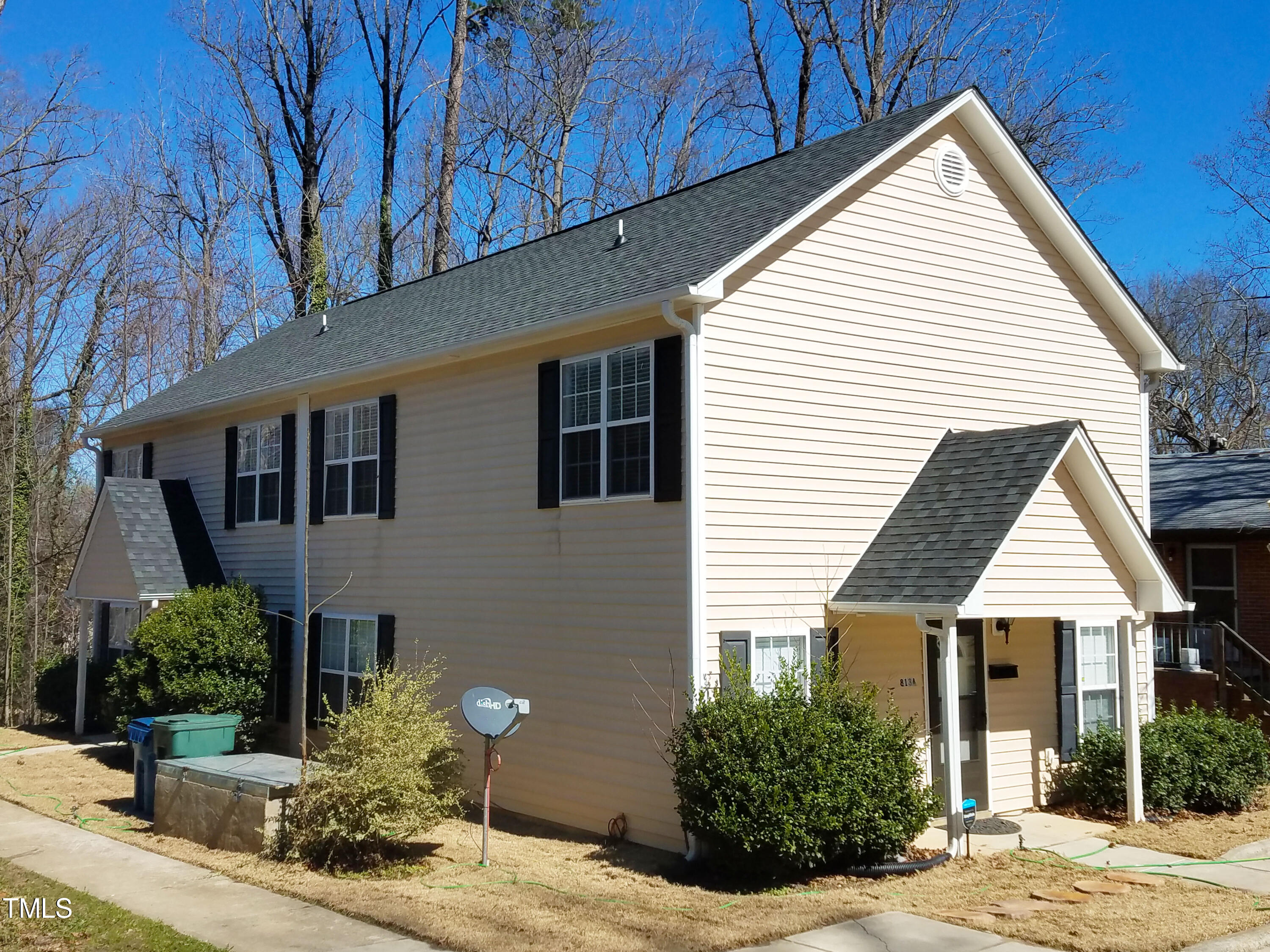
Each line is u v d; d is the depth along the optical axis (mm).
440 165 33438
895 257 11961
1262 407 35281
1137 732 11234
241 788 10000
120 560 17000
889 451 11648
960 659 11672
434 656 13211
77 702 17797
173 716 12016
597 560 11141
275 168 35031
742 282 10672
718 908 8219
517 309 12898
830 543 11055
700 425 10203
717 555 10219
